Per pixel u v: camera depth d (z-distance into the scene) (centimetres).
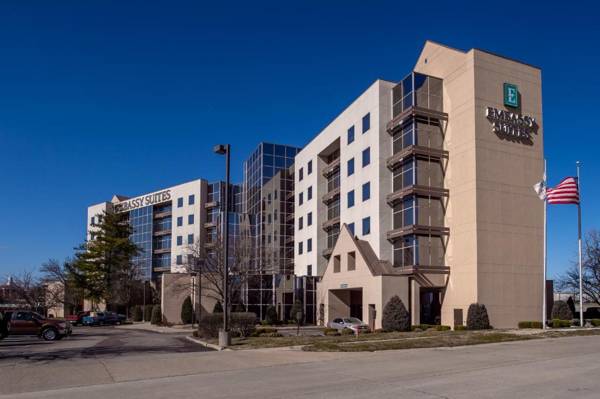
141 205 9831
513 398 1075
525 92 4234
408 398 1081
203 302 5622
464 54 4159
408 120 4338
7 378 1436
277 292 5769
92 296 7606
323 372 1510
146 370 1577
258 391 1198
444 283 4134
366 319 4141
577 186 3312
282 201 6931
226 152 2616
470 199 3950
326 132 5781
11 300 8488
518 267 3959
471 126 4012
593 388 1191
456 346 2267
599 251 5494
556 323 3681
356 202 4938
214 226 8594
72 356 2077
